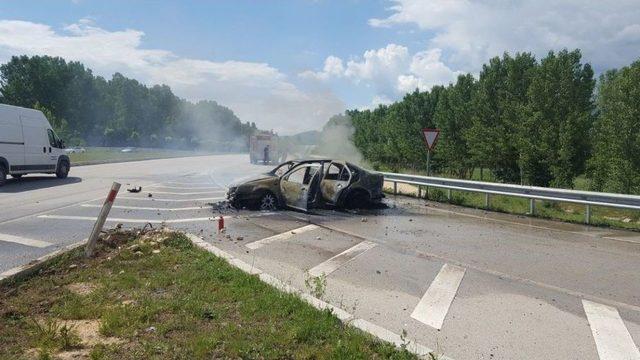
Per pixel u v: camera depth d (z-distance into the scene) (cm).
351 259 770
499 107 2166
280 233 978
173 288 557
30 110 1938
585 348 449
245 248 835
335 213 1268
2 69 9438
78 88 10088
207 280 585
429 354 397
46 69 9444
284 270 697
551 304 571
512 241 932
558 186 1758
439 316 525
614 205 1119
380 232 1006
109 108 10944
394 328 489
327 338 429
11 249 775
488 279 670
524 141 1866
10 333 429
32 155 1922
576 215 1326
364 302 564
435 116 2580
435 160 2780
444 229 1054
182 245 779
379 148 3628
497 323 508
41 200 1392
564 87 1858
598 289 632
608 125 1941
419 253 820
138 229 921
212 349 396
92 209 1225
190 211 1241
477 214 1291
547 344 457
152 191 1680
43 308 495
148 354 385
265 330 437
